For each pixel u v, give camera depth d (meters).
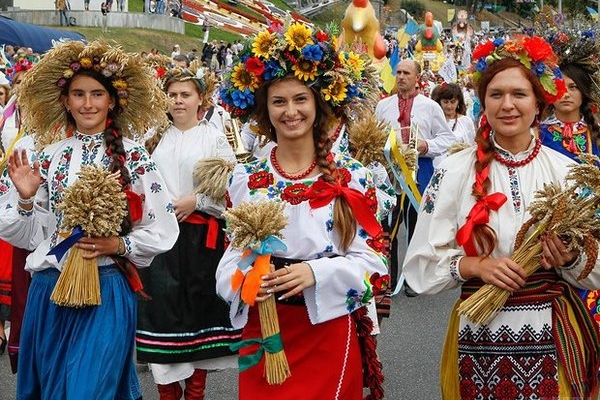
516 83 3.79
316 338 3.80
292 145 3.95
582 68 5.18
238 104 4.07
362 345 3.95
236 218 3.69
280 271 3.71
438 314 7.91
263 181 3.95
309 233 3.81
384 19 57.06
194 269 5.56
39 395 4.61
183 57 7.05
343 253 3.89
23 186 4.50
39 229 4.65
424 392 5.95
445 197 3.88
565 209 3.59
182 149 5.78
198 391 5.65
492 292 3.69
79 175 4.29
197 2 44.47
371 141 5.82
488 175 3.84
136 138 4.99
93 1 40.97
